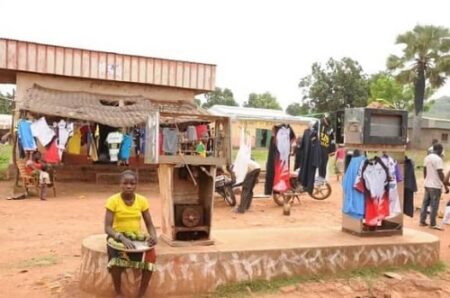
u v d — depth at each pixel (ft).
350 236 25.03
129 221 19.06
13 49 58.34
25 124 50.34
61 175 61.57
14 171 57.47
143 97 65.26
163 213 22.36
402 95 185.16
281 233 25.21
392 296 21.44
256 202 49.57
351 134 25.93
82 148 58.80
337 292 21.40
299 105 215.92
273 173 43.98
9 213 39.78
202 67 68.08
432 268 24.84
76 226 35.12
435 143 39.50
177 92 68.28
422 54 153.28
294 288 21.25
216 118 21.91
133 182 18.83
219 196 51.52
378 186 24.99
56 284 21.39
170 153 22.27
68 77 61.98
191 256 20.31
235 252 20.99
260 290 20.98
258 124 73.41
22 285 21.43
